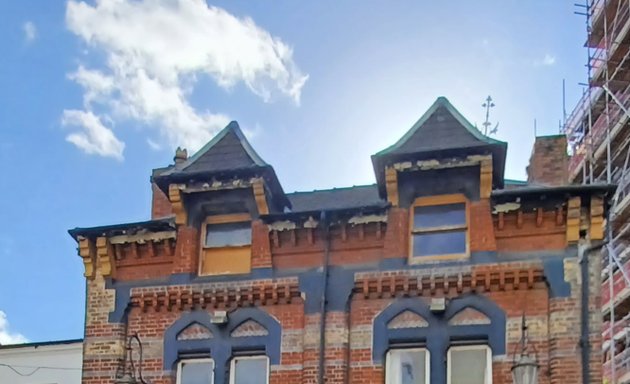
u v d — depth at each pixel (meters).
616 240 35.00
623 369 32.69
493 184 18.64
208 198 20.00
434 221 18.91
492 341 17.58
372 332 18.30
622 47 39.12
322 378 18.11
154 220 20.33
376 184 21.14
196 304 19.58
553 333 17.30
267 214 19.56
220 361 18.95
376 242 18.91
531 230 18.11
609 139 36.09
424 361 18.03
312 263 19.16
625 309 33.97
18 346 25.03
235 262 19.86
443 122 19.41
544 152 20.47
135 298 19.91
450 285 18.09
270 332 18.88
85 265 20.47
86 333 19.97
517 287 17.81
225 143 20.77
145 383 19.19
